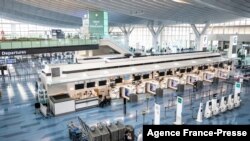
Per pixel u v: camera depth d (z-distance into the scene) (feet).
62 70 54.24
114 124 39.34
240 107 56.13
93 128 37.58
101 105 56.75
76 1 73.72
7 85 78.48
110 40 84.53
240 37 132.98
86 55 89.81
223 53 123.24
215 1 56.59
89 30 86.89
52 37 74.38
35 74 96.48
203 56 87.76
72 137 39.34
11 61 84.74
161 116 50.01
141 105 58.08
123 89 63.16
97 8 83.82
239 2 60.44
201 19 114.52
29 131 43.45
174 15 97.30
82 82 57.67
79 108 54.54
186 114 51.44
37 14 114.73
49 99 53.72
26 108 55.98
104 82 61.57
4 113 52.54
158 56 74.79
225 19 116.06
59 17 127.95
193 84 74.08
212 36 149.89
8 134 42.14
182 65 77.92
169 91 70.74
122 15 108.47
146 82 69.10
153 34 154.10
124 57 71.61
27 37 72.28
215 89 72.28
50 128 44.80
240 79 78.07
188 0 59.57
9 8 102.17
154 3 70.54
